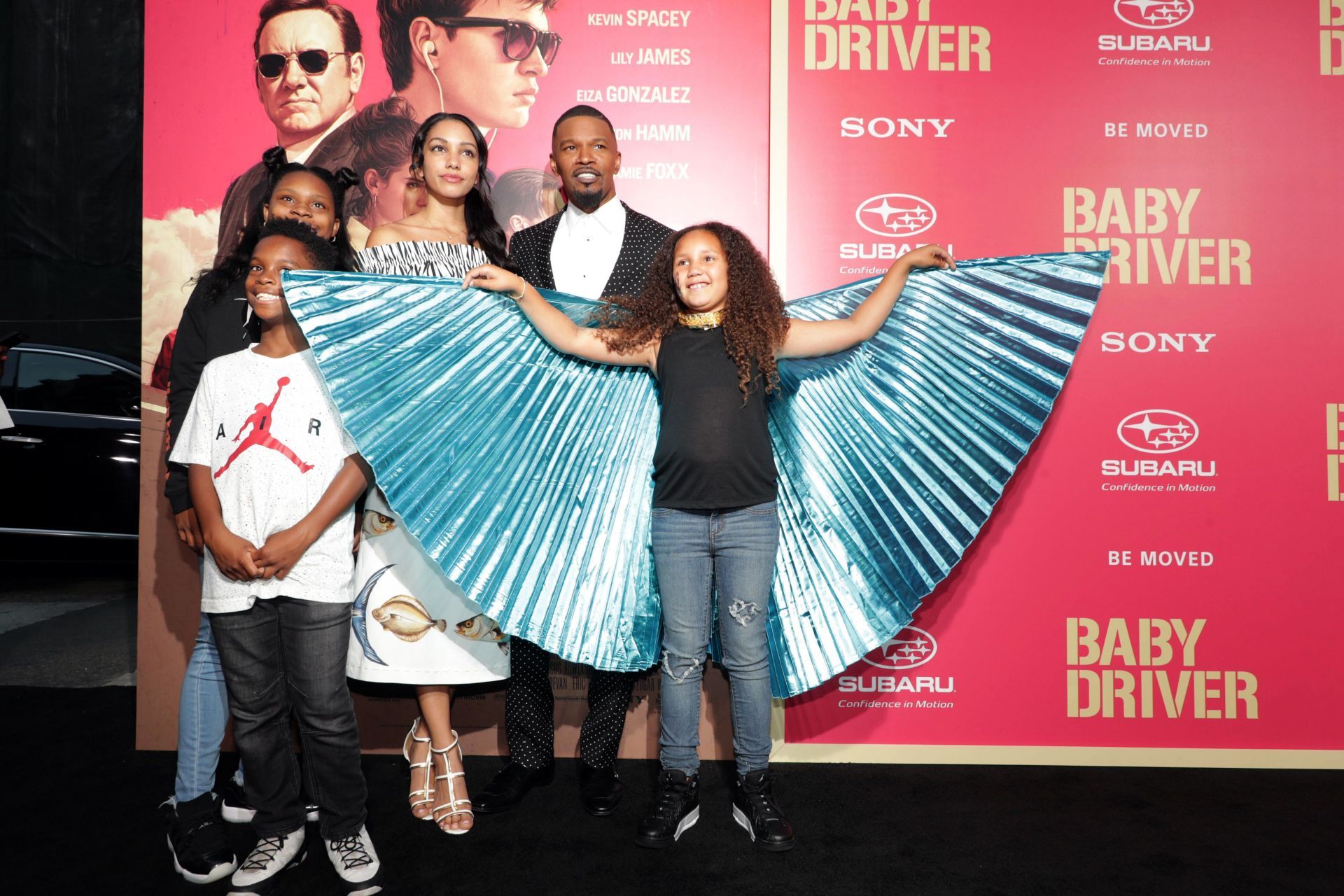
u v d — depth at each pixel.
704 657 2.02
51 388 4.41
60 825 2.07
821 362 2.18
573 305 2.14
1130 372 2.50
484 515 2.01
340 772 1.76
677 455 1.95
